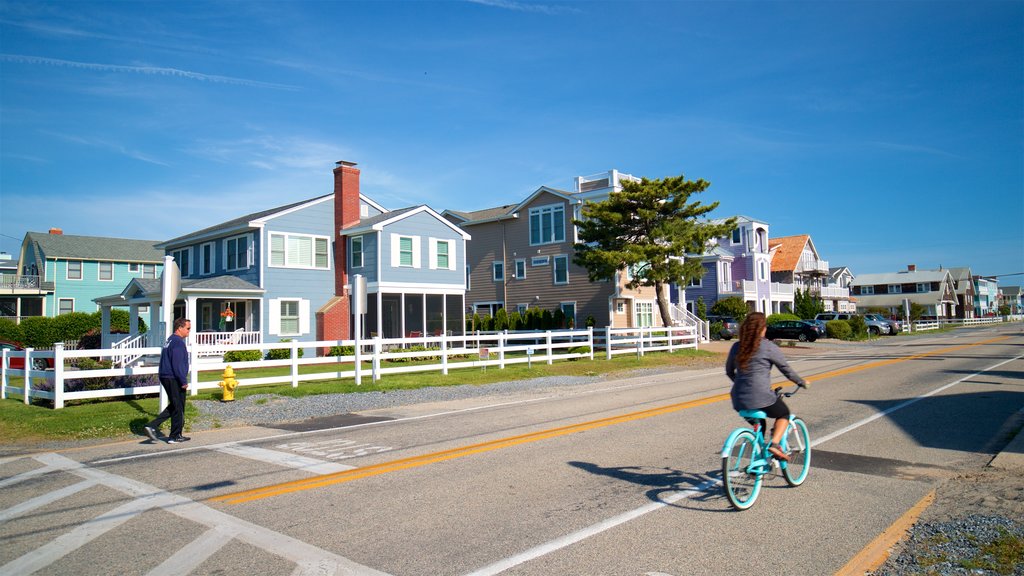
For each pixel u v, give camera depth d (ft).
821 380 58.49
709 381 61.62
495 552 17.31
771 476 23.34
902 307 263.29
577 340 119.75
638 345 93.20
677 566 16.26
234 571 16.19
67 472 27.48
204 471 27.14
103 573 16.16
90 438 35.35
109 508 21.85
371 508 21.39
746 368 21.58
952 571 15.94
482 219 145.79
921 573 15.89
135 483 25.25
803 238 215.72
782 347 120.47
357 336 58.08
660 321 139.33
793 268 204.44
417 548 17.67
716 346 122.01
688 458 27.91
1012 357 81.92
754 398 21.33
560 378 66.95
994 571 15.87
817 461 27.48
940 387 51.98
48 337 131.54
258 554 17.35
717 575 15.71
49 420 38.83
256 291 98.43
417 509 21.22
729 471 20.62
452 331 118.73
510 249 142.92
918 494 22.58
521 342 125.70
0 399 50.65
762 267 183.62
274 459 29.35
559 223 134.82
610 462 27.37
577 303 131.13
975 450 29.43
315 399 49.55
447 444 31.89
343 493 23.29
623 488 23.41
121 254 160.86
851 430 34.17
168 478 25.99
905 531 18.83
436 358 92.58
